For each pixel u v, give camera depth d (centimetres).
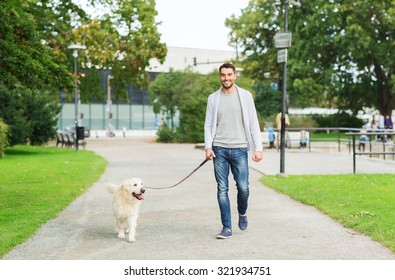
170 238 747
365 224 795
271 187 1303
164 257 639
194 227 828
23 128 2647
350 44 4000
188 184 1409
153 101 4847
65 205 1051
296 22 4391
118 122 7431
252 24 5091
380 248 674
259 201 1091
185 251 668
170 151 2919
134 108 7538
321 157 2302
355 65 4556
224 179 760
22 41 1323
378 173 1606
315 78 4419
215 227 827
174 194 1216
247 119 762
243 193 769
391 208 933
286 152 2656
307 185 1285
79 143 3222
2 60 1220
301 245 695
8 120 2616
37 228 817
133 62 3212
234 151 759
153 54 3238
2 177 1537
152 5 3195
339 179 1423
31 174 1620
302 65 4316
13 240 711
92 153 2719
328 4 4088
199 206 1043
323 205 991
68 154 2628
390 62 4025
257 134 762
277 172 1642
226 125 762
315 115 5391
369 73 4619
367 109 5372
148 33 3178
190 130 4144
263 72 5269
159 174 1678
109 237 757
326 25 4125
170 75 4822
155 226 838
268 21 4925
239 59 5872
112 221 885
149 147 3397
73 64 2947
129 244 712
